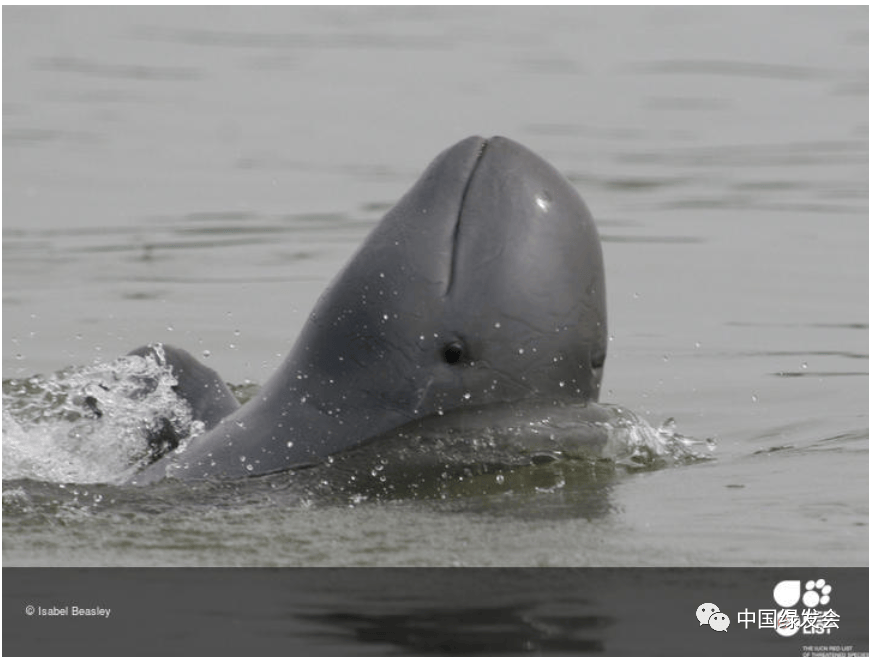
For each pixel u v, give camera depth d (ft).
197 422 92.68
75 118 228.43
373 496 75.87
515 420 79.30
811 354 121.70
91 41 297.74
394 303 79.92
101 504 75.61
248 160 201.77
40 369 119.85
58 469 87.35
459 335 79.30
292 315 134.10
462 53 283.59
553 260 79.92
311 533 70.18
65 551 68.39
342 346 81.05
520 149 82.48
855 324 130.93
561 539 68.64
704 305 137.69
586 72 264.93
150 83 257.14
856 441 92.32
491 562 65.92
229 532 70.74
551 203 80.74
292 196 181.98
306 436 80.33
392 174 192.54
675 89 250.37
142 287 144.05
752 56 278.05
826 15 319.68
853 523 71.15
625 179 190.49
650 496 75.92
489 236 79.82
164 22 322.14
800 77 258.16
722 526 70.64
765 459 85.92
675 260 153.79
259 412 82.48
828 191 182.70
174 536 70.28
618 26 315.17
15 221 171.83
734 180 189.78
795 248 157.79
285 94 247.09
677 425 100.58
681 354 122.42
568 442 79.71
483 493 76.23
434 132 217.56
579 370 81.66
